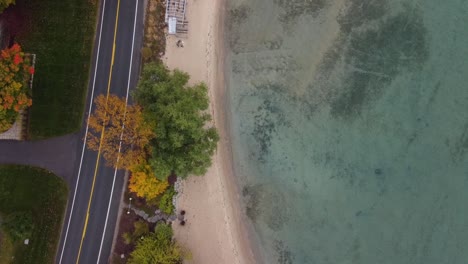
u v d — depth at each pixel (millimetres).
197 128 47781
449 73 55469
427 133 55500
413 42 55500
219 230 55031
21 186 54000
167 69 51438
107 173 54375
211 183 55156
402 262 55125
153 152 48156
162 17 54969
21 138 53781
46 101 54219
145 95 48469
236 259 54969
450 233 55094
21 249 53812
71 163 54406
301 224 55500
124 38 54594
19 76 46250
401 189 55500
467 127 55219
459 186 55219
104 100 48969
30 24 54062
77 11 54531
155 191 50969
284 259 55250
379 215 55500
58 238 54156
